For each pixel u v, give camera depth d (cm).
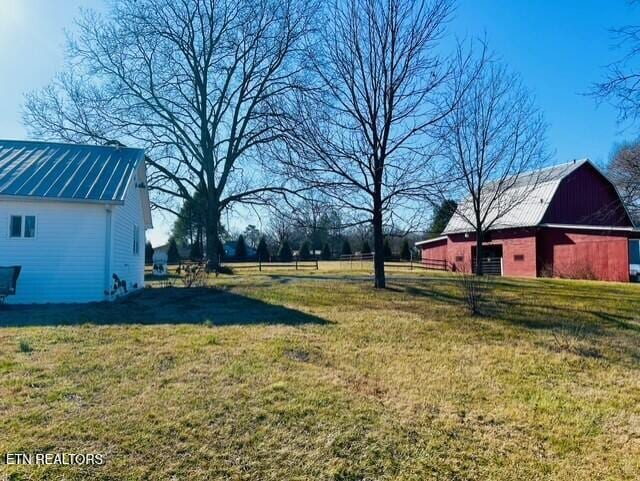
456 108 1294
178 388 380
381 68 1116
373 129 1140
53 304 962
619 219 2336
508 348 565
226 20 2192
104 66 2088
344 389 395
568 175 2175
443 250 2823
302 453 281
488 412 358
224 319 734
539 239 2102
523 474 268
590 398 395
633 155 1977
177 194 2225
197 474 254
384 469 268
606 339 619
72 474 247
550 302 944
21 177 1038
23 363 441
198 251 4381
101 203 1014
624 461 286
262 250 4456
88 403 343
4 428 296
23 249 993
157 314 791
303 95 1501
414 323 711
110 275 1030
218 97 2316
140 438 290
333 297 1010
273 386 391
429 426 328
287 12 2109
